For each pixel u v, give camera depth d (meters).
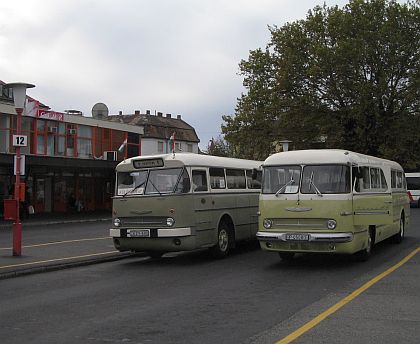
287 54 42.34
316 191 12.17
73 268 13.05
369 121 41.38
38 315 7.80
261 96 43.69
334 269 11.97
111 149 43.00
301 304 8.26
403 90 40.78
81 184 40.19
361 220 12.59
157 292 9.55
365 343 6.10
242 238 15.77
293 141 43.06
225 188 15.09
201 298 8.88
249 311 7.82
